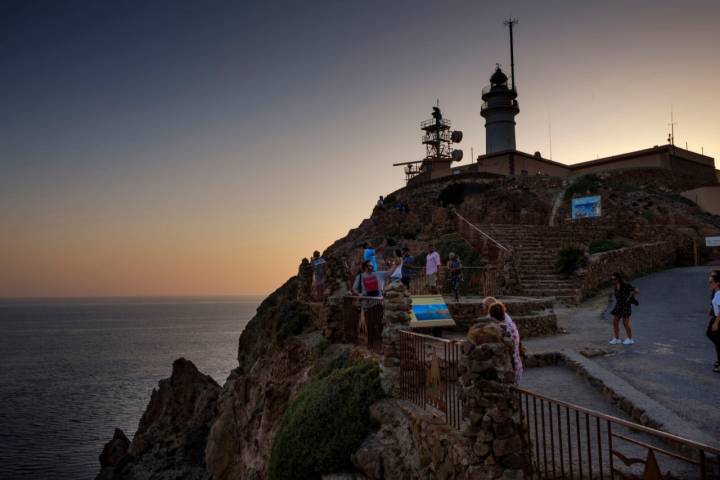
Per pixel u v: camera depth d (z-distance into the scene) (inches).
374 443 353.1
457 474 251.8
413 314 443.2
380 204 1913.1
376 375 416.2
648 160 1941.4
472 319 601.6
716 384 349.7
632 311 686.5
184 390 1311.5
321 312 766.5
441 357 393.7
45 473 1603.1
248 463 720.3
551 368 444.8
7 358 4589.1
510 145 2396.7
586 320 670.5
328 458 374.6
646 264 1045.8
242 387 868.6
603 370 390.6
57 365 4116.6
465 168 2320.4
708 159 2123.5
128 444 1304.1
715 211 1594.5
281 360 762.8
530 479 221.8
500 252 919.0
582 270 879.1
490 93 2393.0
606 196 1422.2
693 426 265.3
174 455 1122.0
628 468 232.8
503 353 238.4
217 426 890.1
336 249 1686.8
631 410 305.0
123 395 2878.9
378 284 578.9
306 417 412.8
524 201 1619.1
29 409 2512.3
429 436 294.7
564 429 291.9
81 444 1932.8
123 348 5369.1
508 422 229.0
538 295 820.6
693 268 1040.8
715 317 380.5
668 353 449.1
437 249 1164.5
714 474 220.5
